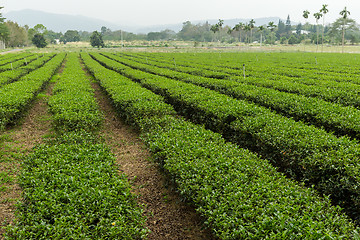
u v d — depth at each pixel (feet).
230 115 33.81
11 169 30.12
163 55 198.08
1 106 40.83
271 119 30.91
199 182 19.16
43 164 21.63
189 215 22.17
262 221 14.71
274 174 20.35
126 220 16.31
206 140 26.81
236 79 67.21
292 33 647.56
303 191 18.20
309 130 27.14
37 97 64.75
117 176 20.77
